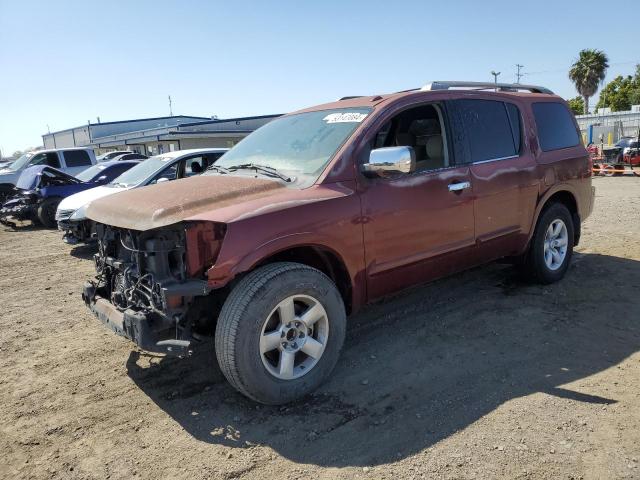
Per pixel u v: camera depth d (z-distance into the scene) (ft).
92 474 9.25
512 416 10.19
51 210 40.52
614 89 225.35
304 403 11.24
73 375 13.26
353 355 13.46
